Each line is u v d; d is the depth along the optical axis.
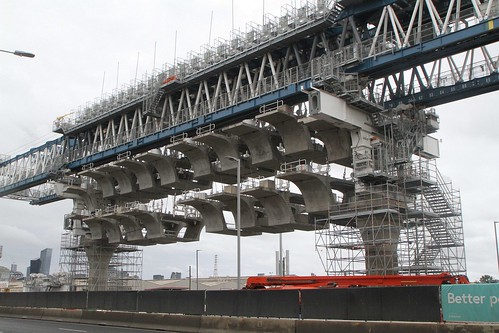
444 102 44.34
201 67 52.72
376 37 40.47
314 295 22.05
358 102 41.62
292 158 50.84
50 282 90.50
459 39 35.69
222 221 58.81
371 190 40.66
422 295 18.78
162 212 67.44
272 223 52.59
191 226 70.88
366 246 41.31
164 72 56.50
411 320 18.89
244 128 49.16
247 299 24.61
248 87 49.88
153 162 61.72
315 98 39.91
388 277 29.88
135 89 60.94
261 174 55.97
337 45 46.09
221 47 50.91
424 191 43.50
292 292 22.86
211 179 58.47
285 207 51.47
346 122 41.31
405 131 43.34
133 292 30.94
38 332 25.08
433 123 46.41
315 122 43.69
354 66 41.16
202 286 122.50
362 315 20.30
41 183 80.31
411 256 40.81
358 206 42.53
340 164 47.44
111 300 32.47
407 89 46.12
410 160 42.38
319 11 43.16
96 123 67.75
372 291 20.17
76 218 74.69
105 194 71.50
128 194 68.81
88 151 69.94
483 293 17.34
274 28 46.38
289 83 45.22
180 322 26.72
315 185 46.50
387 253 40.75
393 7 40.94
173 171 61.03
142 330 27.17
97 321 31.80
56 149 75.62
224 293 25.70
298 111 51.97
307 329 21.36
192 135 56.12
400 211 41.53
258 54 47.88
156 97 56.25
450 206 42.31
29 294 40.03
